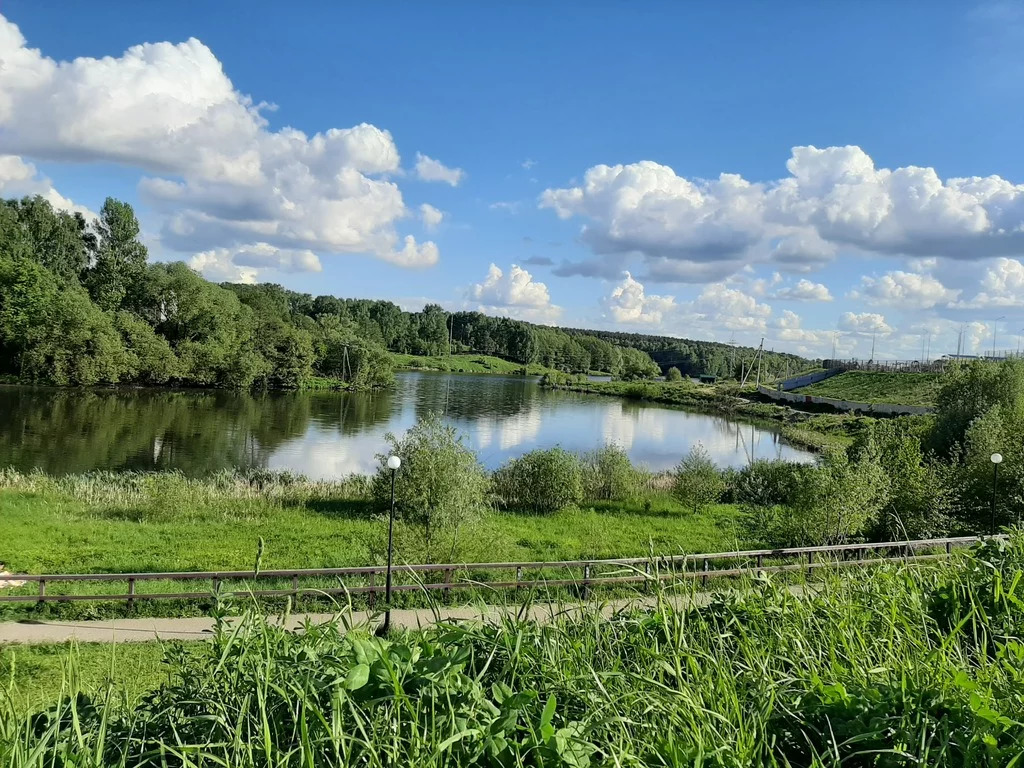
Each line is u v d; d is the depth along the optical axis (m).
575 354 195.88
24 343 68.25
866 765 2.93
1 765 2.54
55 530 20.19
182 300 84.75
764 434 67.88
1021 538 6.29
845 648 3.95
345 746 2.64
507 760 2.70
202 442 45.22
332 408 70.44
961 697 3.13
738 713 3.00
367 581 15.98
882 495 20.31
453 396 92.75
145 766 2.92
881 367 96.44
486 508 20.83
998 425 28.11
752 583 5.39
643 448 55.12
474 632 3.83
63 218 90.62
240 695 3.09
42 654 11.16
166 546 19.09
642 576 4.92
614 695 3.23
